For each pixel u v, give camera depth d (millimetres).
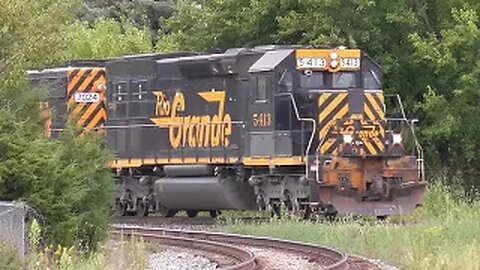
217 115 102438
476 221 85125
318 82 96438
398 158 96062
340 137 94250
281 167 96312
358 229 81000
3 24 66000
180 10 138125
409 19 114688
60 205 60844
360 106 96625
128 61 112562
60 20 72750
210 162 102750
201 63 103438
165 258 69125
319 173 92312
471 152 113375
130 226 93812
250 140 98625
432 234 72438
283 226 86125
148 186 111125
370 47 117438
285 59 95938
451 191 110562
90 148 66062
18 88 66688
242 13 125000
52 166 61094
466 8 112938
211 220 106562
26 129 62719
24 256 55938
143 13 187250
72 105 78875
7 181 59844
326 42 113812
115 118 113625
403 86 118375
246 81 99312
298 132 94688
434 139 114062
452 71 113062
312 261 66438
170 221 106500
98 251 63094
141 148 110438
